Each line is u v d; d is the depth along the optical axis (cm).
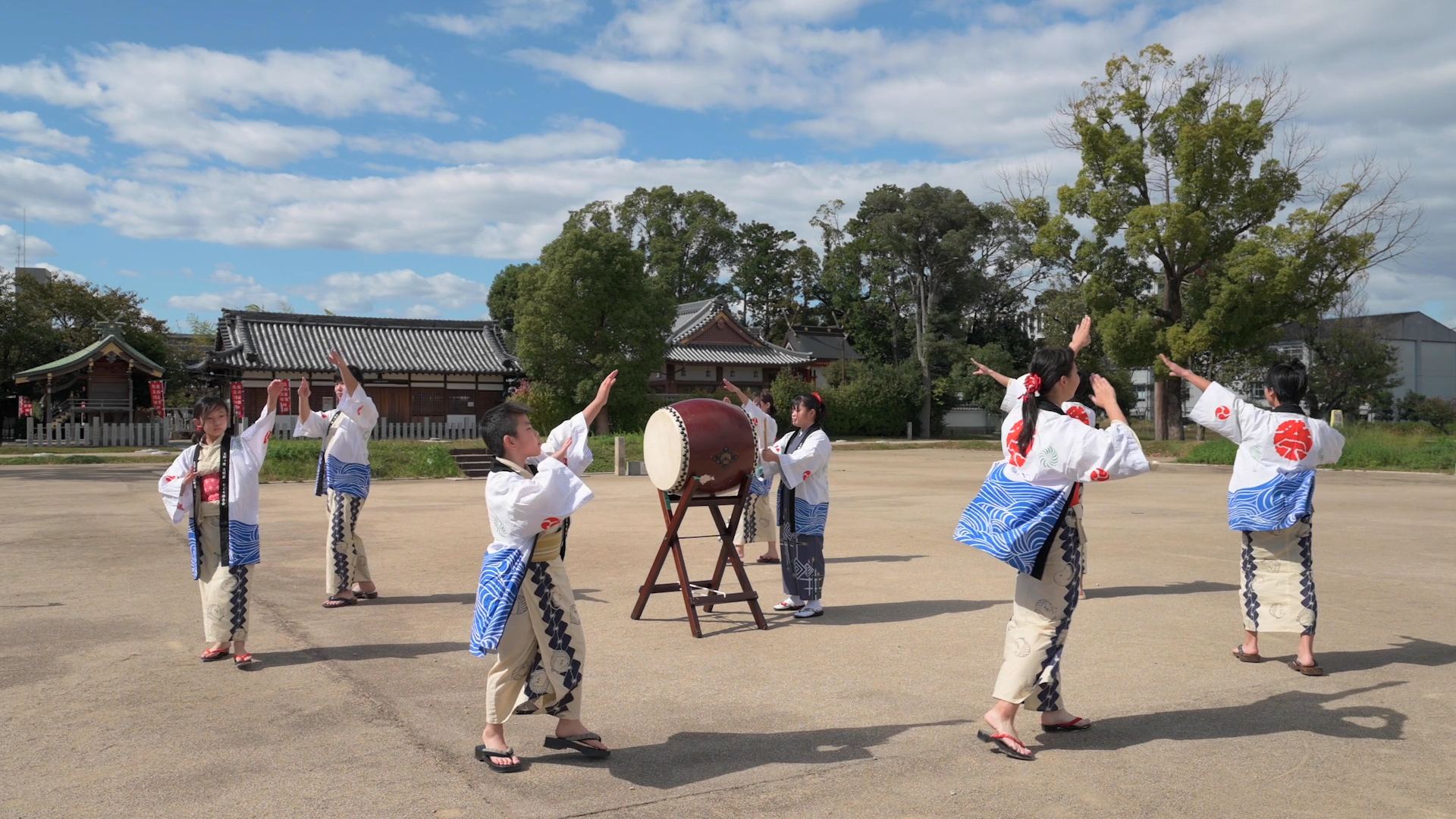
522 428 410
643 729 455
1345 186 3234
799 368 5494
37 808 360
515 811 359
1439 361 6694
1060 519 415
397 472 2334
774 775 396
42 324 3953
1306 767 403
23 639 629
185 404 4962
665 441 664
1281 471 550
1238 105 3403
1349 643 620
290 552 1025
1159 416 3728
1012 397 608
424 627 669
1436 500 1625
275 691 514
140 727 454
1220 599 764
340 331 3909
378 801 368
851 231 6800
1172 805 363
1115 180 3609
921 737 442
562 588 411
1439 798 370
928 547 1071
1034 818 352
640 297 3800
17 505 1513
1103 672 550
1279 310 3384
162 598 765
